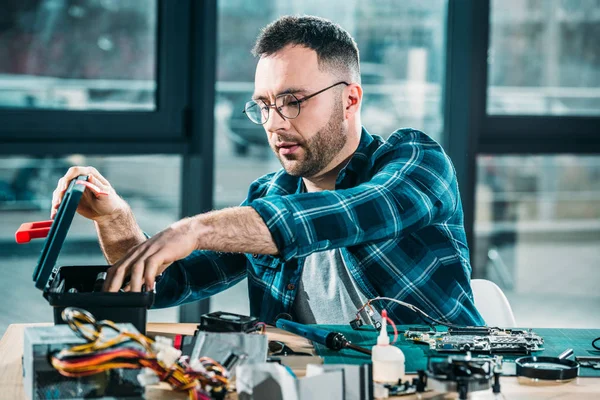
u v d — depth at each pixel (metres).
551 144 3.58
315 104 1.81
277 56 1.80
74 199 1.35
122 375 1.26
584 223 4.06
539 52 3.56
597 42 3.61
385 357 1.41
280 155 1.86
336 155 1.90
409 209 1.71
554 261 4.08
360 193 1.68
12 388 1.37
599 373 1.46
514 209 3.93
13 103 3.07
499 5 3.49
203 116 3.20
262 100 1.83
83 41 3.11
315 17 1.88
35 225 1.60
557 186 3.96
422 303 1.86
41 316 3.68
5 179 3.39
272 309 1.95
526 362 1.48
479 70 3.40
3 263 3.97
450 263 1.91
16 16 3.04
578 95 3.62
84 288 1.58
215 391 1.28
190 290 1.92
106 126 3.14
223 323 1.47
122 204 1.80
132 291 1.39
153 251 1.43
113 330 1.28
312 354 1.54
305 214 1.58
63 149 3.10
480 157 3.80
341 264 1.90
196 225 1.49
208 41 3.16
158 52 3.18
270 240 1.55
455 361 1.39
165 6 3.14
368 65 3.48
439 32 3.49
